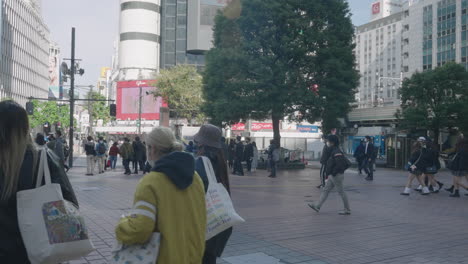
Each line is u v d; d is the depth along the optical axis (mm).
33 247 2029
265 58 22625
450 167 12242
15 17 88312
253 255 5082
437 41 77125
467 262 5055
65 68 22266
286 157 26078
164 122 30594
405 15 86438
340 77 23703
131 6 70812
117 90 67250
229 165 22609
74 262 4672
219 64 23562
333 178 8383
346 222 7543
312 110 23969
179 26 69688
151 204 2195
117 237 2188
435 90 31047
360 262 4949
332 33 23797
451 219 8133
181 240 2273
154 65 71750
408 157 25672
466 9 71188
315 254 5258
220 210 3199
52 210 2086
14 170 2051
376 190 13461
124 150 18250
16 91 89000
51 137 13570
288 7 22516
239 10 23125
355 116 44562
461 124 30750
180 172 2307
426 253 5445
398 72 137875
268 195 11539
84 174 18078
